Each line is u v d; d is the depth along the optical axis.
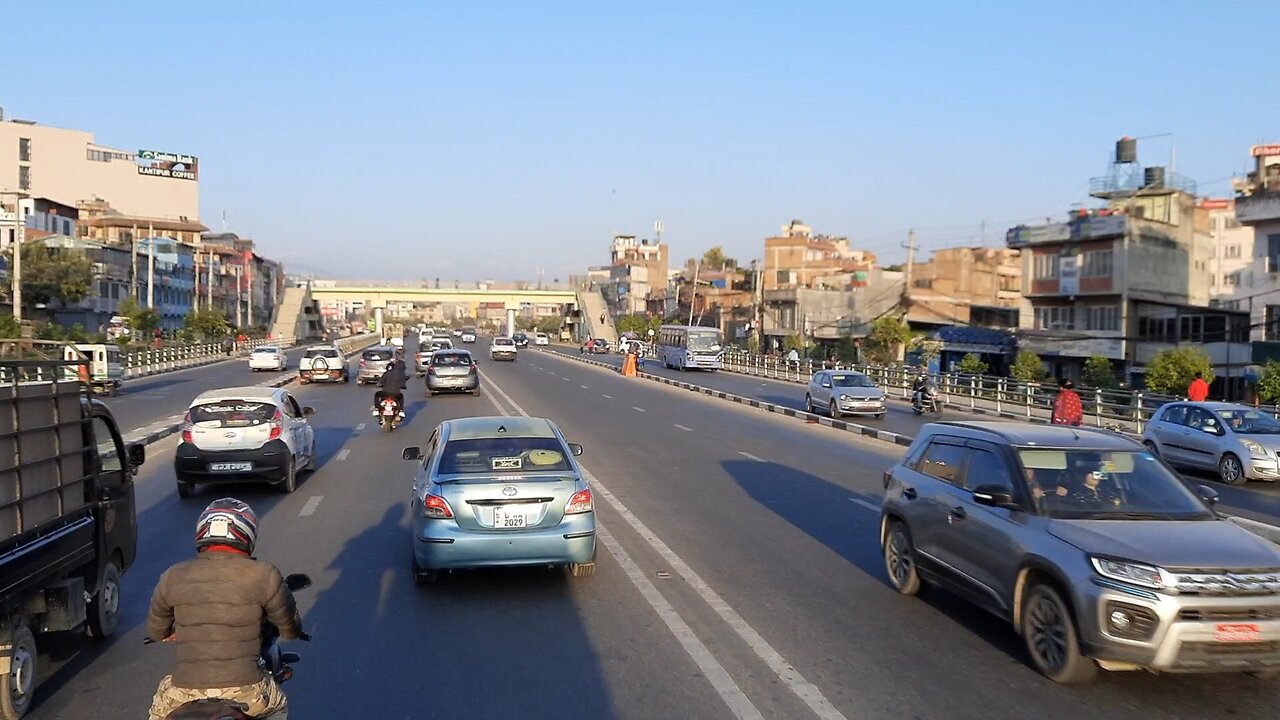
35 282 53.03
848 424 25.89
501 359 69.94
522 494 8.68
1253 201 36.28
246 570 4.32
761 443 22.27
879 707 5.99
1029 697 6.18
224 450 14.12
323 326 146.50
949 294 73.25
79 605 6.78
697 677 6.52
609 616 8.02
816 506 13.61
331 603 8.47
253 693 4.25
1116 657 6.02
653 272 147.12
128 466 8.19
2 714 5.62
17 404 5.84
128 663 6.94
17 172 96.31
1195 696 6.22
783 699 6.12
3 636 5.64
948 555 7.84
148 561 10.13
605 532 11.55
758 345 74.50
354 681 6.46
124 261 76.06
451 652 7.09
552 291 120.06
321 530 11.86
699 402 35.94
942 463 8.39
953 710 5.95
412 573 9.59
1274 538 10.38
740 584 9.09
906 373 40.16
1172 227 49.56
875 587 9.00
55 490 6.39
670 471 17.12
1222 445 17.83
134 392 38.09
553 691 6.27
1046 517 6.88
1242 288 47.12
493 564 8.59
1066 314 49.62
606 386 44.56
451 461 9.09
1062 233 49.53
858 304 76.19
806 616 8.02
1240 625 5.90
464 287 117.50
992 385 36.44
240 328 101.69
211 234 122.12
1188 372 32.50
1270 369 27.97
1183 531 6.53
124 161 103.00
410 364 67.56
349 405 32.06
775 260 98.69
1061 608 6.39
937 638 7.43
